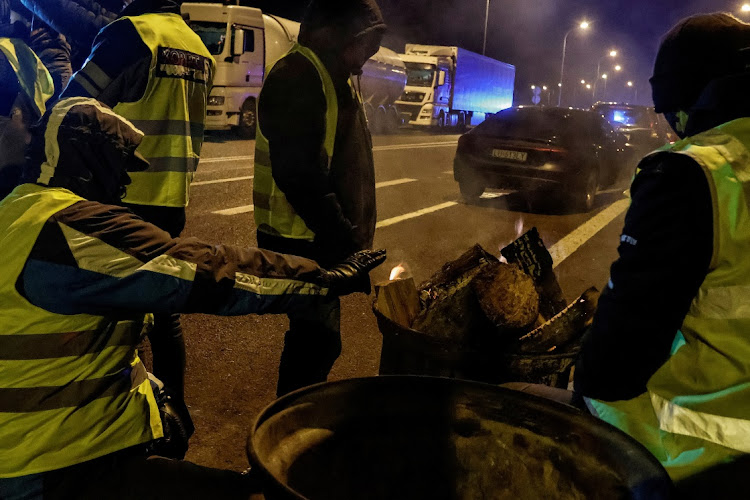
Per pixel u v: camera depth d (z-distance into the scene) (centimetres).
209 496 167
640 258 156
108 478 167
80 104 163
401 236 792
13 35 374
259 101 256
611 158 1124
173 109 277
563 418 167
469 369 244
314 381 275
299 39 257
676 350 163
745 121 157
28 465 157
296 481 156
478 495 176
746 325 151
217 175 1096
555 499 168
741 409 155
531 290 271
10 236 151
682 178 152
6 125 295
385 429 172
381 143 2078
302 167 247
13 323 152
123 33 263
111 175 165
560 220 956
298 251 268
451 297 274
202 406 357
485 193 1147
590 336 171
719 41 166
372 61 2402
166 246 159
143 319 176
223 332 454
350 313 520
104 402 165
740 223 149
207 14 1675
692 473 158
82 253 152
